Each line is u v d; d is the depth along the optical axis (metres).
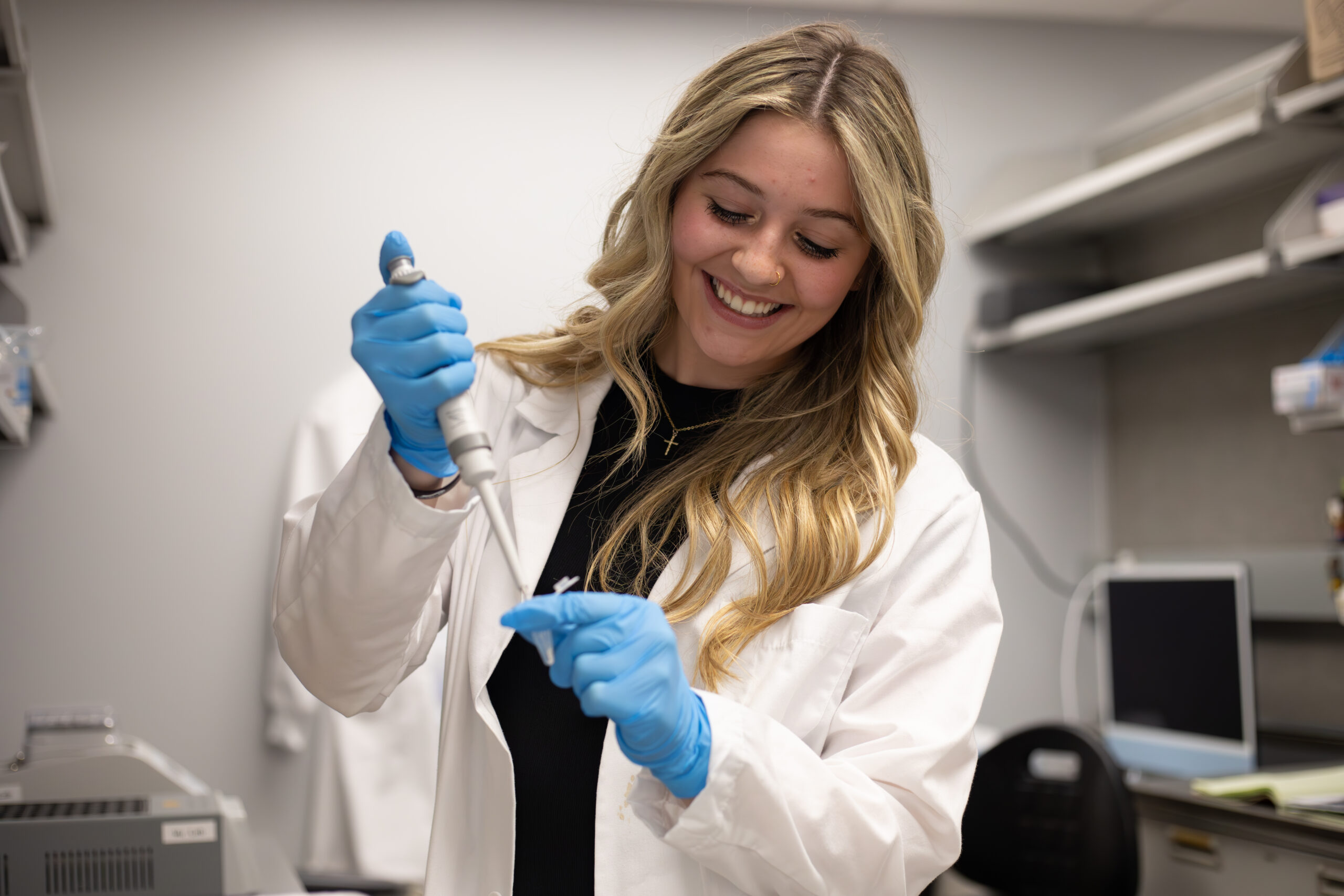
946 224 3.39
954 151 3.41
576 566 1.08
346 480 0.96
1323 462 2.89
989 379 3.45
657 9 3.23
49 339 2.40
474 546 1.15
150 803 1.62
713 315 1.06
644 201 1.08
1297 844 2.03
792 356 1.18
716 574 1.03
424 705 2.69
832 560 1.01
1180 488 3.29
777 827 0.82
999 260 3.48
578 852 0.98
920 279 1.12
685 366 1.17
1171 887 2.32
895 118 1.04
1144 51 3.57
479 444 0.81
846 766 0.90
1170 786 2.38
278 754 2.90
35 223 2.84
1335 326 2.82
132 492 2.88
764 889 0.89
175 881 1.53
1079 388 3.54
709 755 0.82
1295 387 2.43
